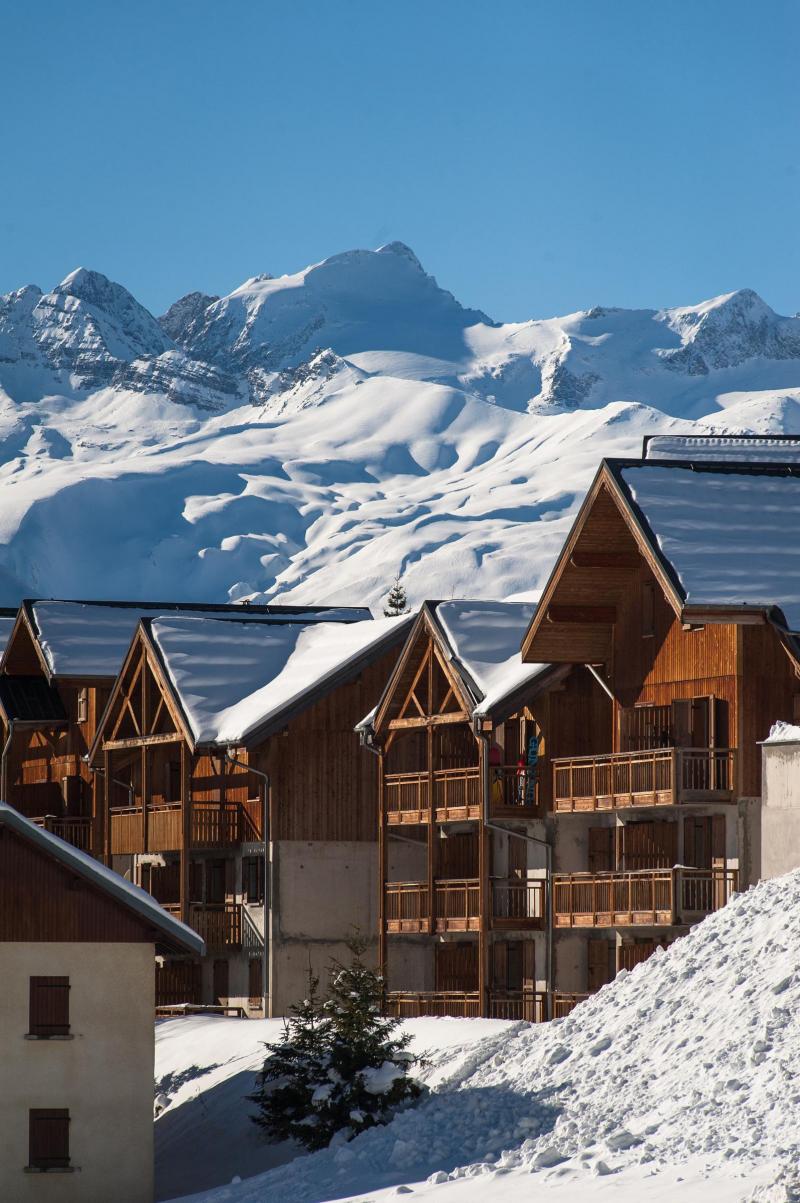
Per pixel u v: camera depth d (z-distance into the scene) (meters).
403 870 116.12
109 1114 71.38
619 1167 54.94
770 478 94.88
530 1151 59.72
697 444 109.19
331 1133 72.06
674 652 94.50
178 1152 81.31
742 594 86.56
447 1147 64.19
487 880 100.88
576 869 100.75
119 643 134.88
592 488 94.50
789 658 90.56
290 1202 63.28
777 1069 57.06
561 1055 68.00
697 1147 54.44
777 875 74.56
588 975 99.38
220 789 123.06
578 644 99.75
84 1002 71.62
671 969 69.38
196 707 117.94
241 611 141.00
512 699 99.31
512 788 104.75
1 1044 70.75
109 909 72.38
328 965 114.69
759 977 63.81
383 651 117.25
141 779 128.75
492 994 99.94
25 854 71.81
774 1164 50.69
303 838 115.31
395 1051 78.06
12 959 71.25
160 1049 96.81
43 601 138.00
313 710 116.44
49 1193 70.44
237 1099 83.50
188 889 116.88
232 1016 107.50
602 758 96.44
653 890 91.38
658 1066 62.59
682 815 93.94
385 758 108.75
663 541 89.19
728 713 90.62
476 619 107.25
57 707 138.00
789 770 74.38
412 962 112.38
